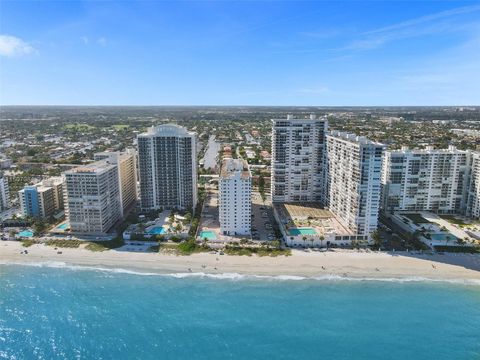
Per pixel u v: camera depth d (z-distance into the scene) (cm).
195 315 16925
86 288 18875
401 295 18288
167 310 17238
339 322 16500
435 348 15088
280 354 14788
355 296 18225
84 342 15312
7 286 19000
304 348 15075
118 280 19562
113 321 16525
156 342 15338
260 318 16738
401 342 15400
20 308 17312
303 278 19638
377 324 16400
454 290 18650
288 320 16625
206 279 19612
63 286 19025
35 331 15875
